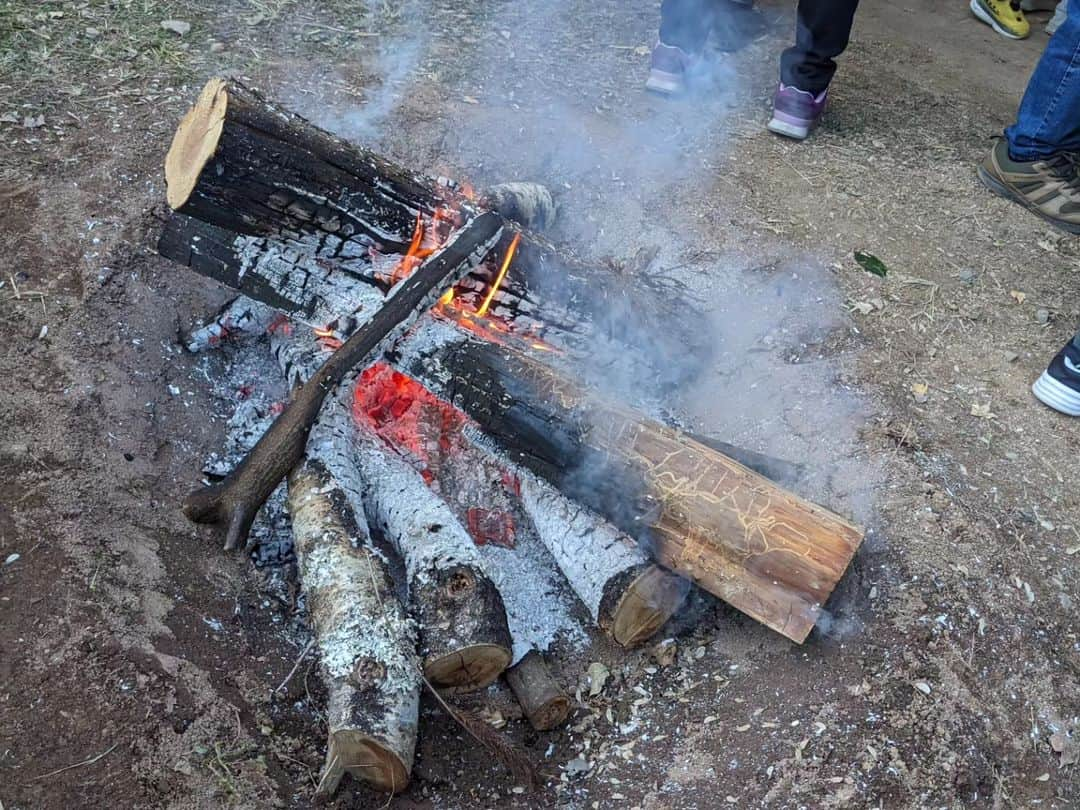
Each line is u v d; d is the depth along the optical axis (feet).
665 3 14.53
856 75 17.42
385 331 8.35
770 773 7.01
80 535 7.63
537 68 15.84
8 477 7.93
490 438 8.63
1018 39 19.89
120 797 6.23
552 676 7.86
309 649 7.72
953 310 11.50
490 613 7.36
